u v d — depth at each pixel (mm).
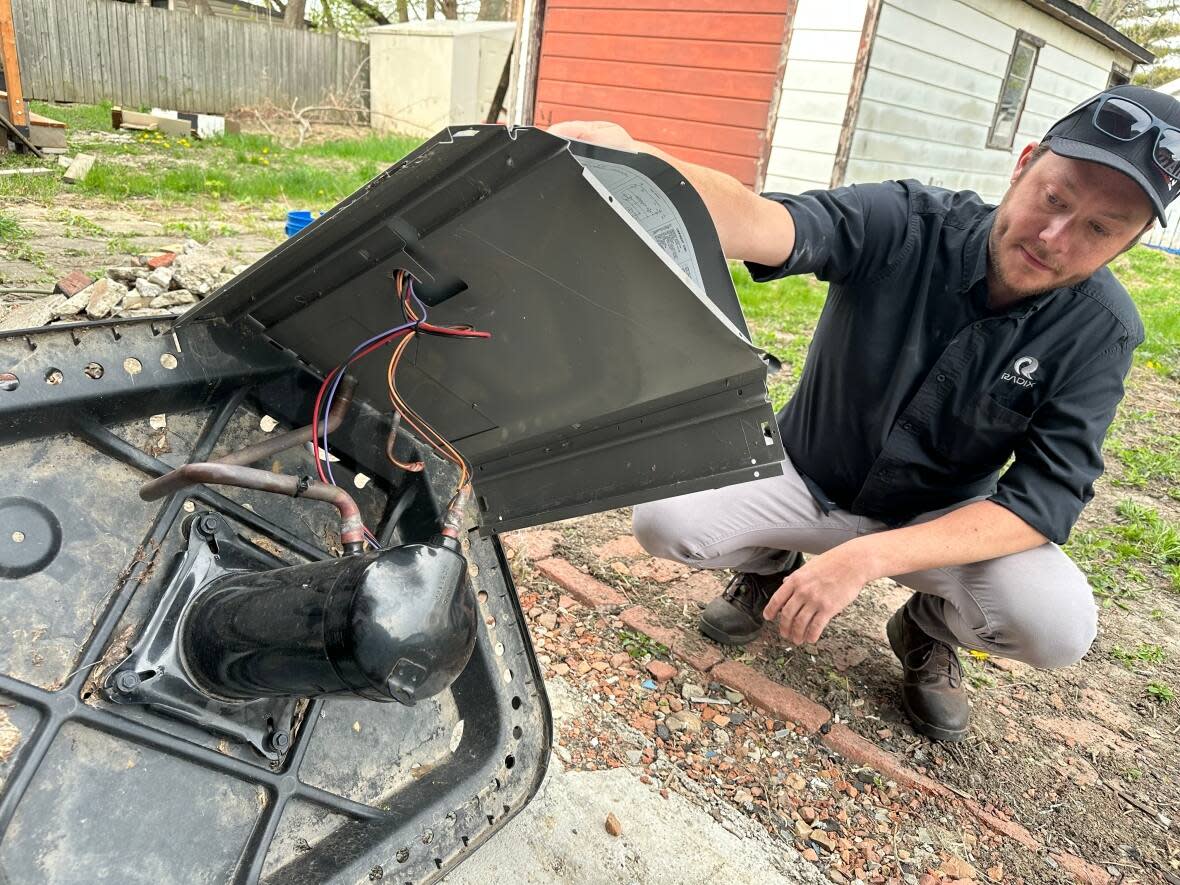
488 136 897
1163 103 1622
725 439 1316
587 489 1499
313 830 1278
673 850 1756
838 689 2320
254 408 1349
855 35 7613
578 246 1018
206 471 1135
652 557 2867
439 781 1434
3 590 1042
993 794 2047
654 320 1106
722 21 8328
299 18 22375
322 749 1305
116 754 1082
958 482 2119
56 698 1034
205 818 1150
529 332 1214
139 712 1102
